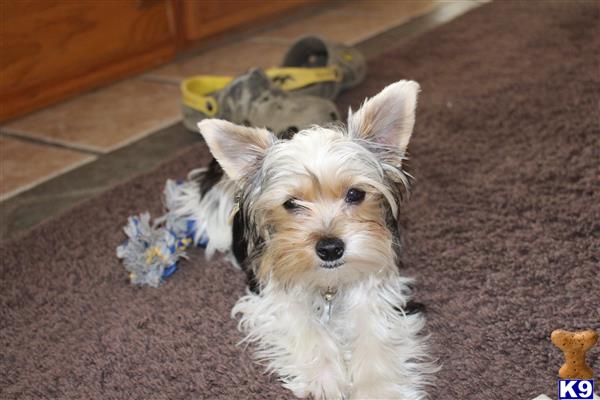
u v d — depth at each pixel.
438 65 1.09
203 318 0.62
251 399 0.55
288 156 0.58
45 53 1.01
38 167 0.89
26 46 0.99
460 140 0.85
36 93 1.02
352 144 0.58
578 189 0.73
